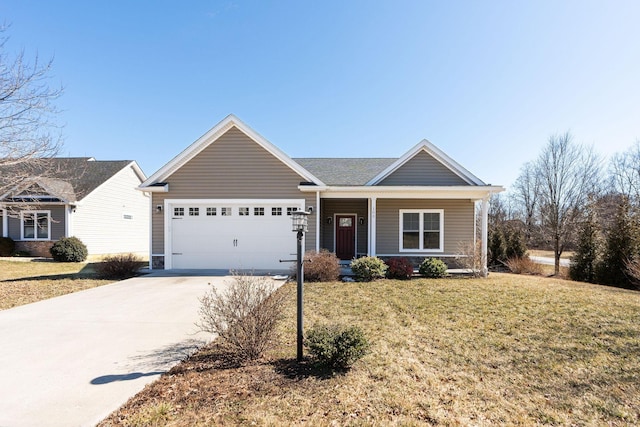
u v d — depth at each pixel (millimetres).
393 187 11602
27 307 6703
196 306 6758
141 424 2658
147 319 5816
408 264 11219
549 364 4090
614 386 3551
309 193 11828
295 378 3525
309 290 8797
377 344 4684
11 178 10602
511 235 18281
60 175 18094
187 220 11945
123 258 11188
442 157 12891
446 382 3570
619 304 7301
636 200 22188
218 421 2715
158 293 8094
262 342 4078
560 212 18125
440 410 2992
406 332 5262
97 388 3262
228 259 11906
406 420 2797
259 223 11906
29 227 17734
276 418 2764
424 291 8695
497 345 4719
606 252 12070
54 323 5574
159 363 3900
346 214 14445
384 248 13000
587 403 3199
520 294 8391
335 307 6871
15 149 9750
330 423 2719
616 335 5184
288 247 11844
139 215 23125
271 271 11555
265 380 3471
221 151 11906
